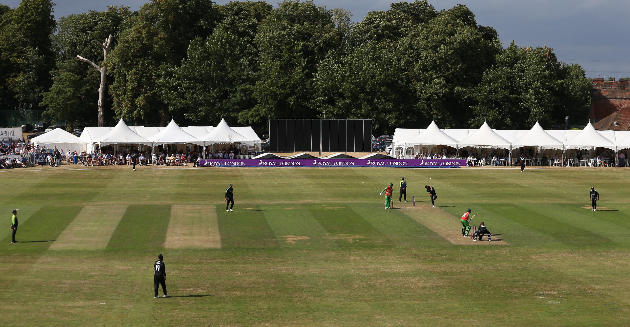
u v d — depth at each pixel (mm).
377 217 52000
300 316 27453
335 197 62344
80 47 139875
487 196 64125
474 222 50562
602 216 53375
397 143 98438
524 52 126812
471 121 119000
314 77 119000
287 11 133250
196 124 128250
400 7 149125
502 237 45688
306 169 84812
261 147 106312
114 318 26719
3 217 49719
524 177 79250
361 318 27266
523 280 34312
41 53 144500
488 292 31859
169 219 50125
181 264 37219
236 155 97625
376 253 40625
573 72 137000
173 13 123312
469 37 119562
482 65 125688
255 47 136375
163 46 118500
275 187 68500
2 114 137250
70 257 38344
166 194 62781
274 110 114688
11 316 26672
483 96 117812
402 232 46750
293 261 38281
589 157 97500
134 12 144250
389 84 115375
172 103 115438
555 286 33125
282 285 32875
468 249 42031
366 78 113312
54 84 131375
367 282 33656
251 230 46719
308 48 124875
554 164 94500
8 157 84375
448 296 31078
